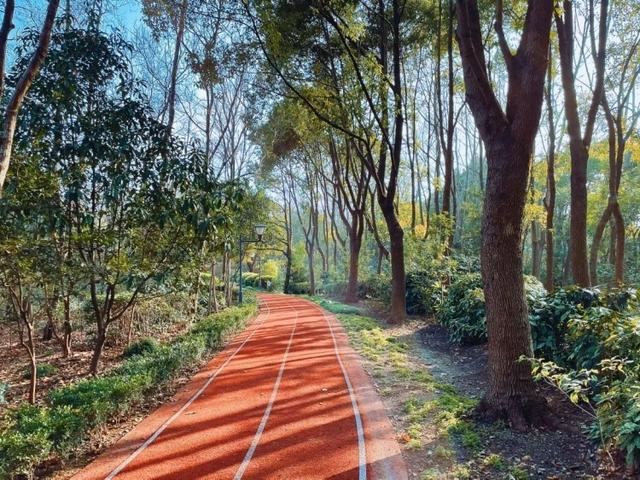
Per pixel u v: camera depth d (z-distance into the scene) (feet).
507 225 14.90
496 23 15.94
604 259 85.92
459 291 33.12
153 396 20.21
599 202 71.31
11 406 20.15
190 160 21.42
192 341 27.30
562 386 11.53
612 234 69.21
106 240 20.01
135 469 12.98
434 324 37.11
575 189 28.22
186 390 21.39
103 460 13.65
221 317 38.34
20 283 19.77
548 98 40.45
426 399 18.47
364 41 41.93
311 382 21.99
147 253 22.11
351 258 66.44
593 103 31.04
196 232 21.24
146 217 20.63
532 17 14.57
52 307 25.12
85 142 19.26
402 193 96.63
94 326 35.47
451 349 28.68
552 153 40.47
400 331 36.40
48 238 19.29
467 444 13.47
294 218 150.51
